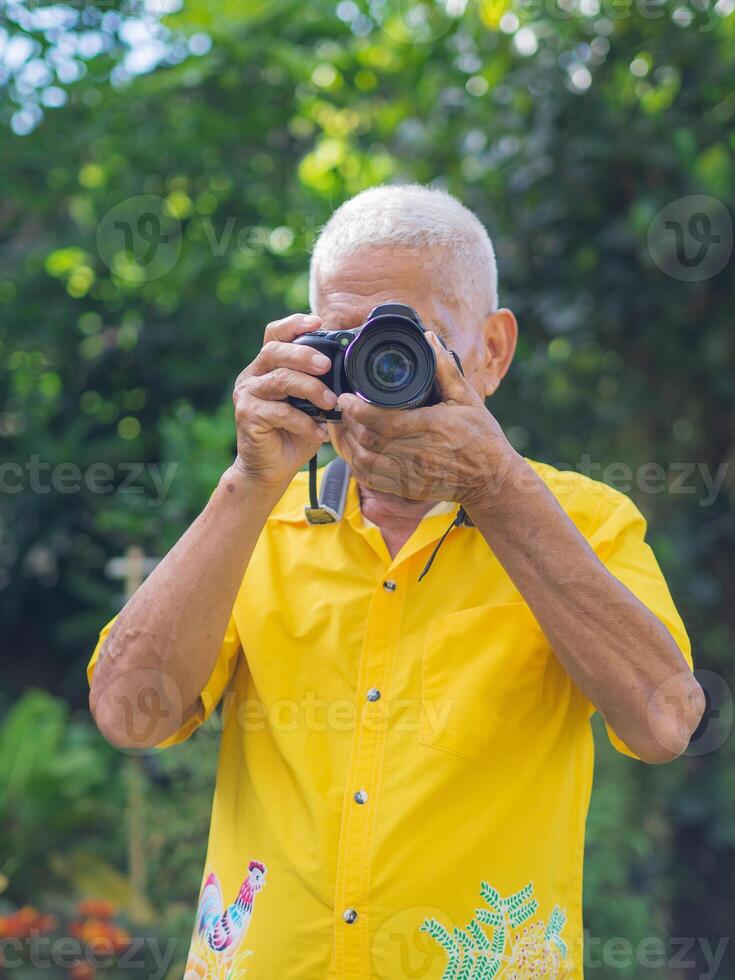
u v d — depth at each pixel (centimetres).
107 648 385
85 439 1163
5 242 1129
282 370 352
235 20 1056
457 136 972
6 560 1202
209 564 365
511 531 344
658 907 931
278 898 370
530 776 373
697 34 873
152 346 1131
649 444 978
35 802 930
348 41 1103
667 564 930
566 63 903
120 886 900
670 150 869
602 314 916
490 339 426
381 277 378
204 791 816
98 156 1088
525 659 376
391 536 400
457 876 360
